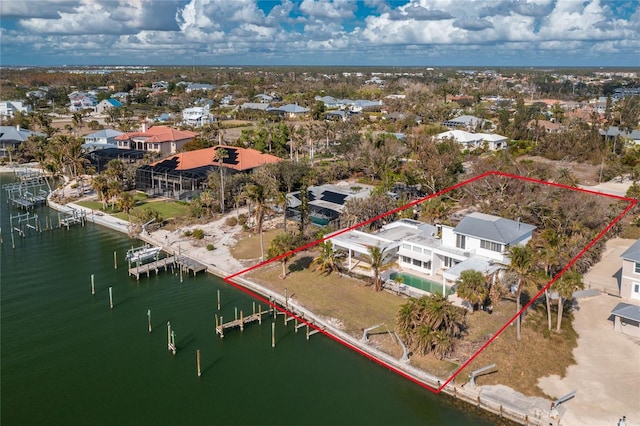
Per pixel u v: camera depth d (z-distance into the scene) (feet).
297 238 295.48
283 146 564.71
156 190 417.08
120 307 238.07
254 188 305.32
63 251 306.14
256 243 306.55
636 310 200.64
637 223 331.36
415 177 409.69
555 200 319.06
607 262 276.62
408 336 192.85
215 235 321.73
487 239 246.06
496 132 640.17
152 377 187.42
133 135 560.61
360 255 285.02
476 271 215.92
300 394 177.99
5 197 424.87
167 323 223.71
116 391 179.52
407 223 301.22
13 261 289.74
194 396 177.37
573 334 201.87
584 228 295.07
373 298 235.20
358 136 521.65
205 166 429.38
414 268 267.39
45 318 227.20
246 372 190.60
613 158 492.13
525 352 189.57
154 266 272.92
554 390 169.07
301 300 234.79
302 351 202.90
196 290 254.47
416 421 163.43
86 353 201.57
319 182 433.89
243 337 214.07
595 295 235.81
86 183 456.86
